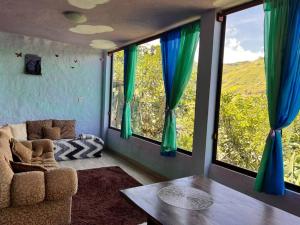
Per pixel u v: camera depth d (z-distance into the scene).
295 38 2.16
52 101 5.43
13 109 5.02
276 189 2.22
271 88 2.29
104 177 3.90
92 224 2.50
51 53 5.32
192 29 3.33
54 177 2.21
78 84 5.71
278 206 2.35
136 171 4.31
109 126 6.01
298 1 2.15
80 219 2.58
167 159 3.86
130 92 4.91
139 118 4.79
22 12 3.41
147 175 4.11
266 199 2.45
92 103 5.93
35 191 2.08
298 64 2.16
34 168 2.28
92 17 3.46
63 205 2.31
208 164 3.11
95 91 5.95
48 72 5.32
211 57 2.99
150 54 4.51
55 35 4.75
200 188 1.96
